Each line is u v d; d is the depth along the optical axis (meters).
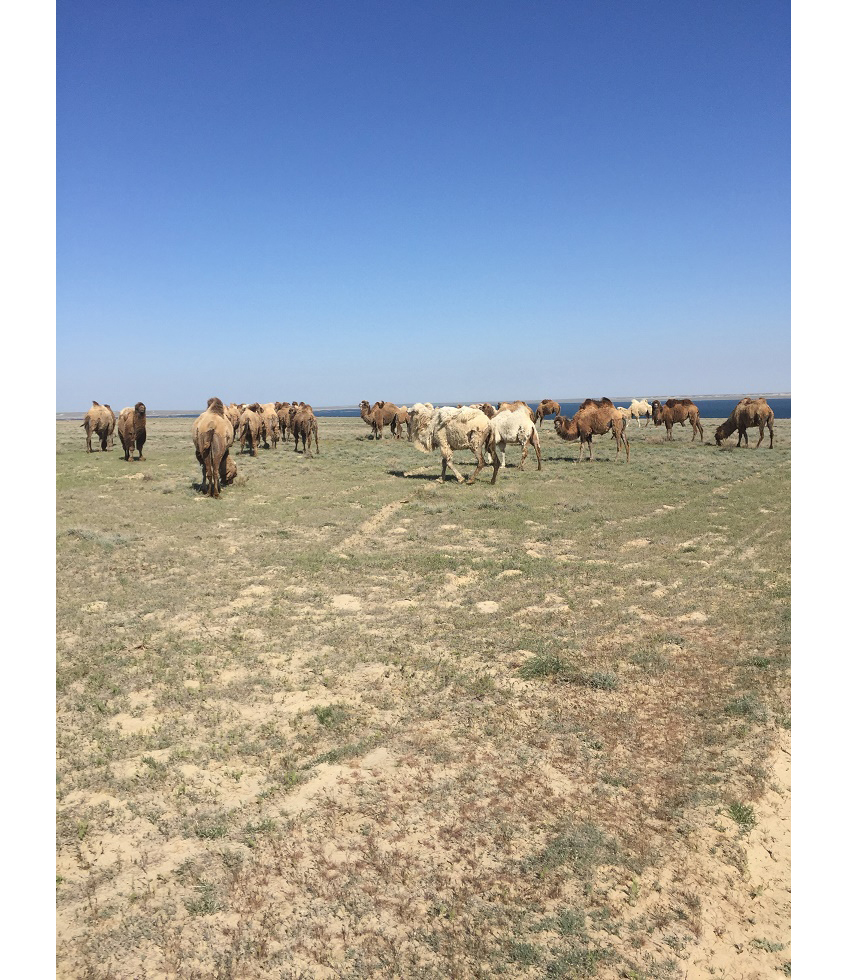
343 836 4.43
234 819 4.57
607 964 3.47
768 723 5.88
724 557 11.88
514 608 9.07
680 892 3.98
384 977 3.39
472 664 7.24
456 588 10.11
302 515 15.77
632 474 23.36
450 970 3.44
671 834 4.49
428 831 4.49
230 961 3.45
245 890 3.94
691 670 7.06
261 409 34.59
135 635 8.03
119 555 11.84
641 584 10.18
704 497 18.42
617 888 4.01
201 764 5.26
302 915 3.77
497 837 4.43
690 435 43.06
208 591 9.76
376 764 5.28
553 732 5.82
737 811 4.66
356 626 8.40
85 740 5.64
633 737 5.74
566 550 12.51
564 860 4.22
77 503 16.95
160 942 3.55
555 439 40.03
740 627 8.29
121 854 4.23
